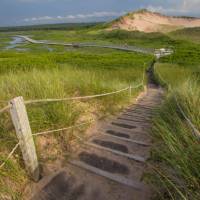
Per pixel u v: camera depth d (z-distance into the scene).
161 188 2.40
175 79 15.00
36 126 3.58
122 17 117.31
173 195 2.17
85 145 3.86
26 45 72.25
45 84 4.93
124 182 2.78
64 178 2.89
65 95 5.09
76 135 4.14
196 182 1.96
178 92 5.13
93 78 7.58
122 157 3.43
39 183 2.78
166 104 4.98
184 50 51.19
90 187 2.71
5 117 3.38
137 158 3.37
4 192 2.40
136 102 9.44
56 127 3.84
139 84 14.10
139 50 54.09
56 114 3.98
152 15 137.75
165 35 84.44
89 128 4.78
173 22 143.88
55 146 3.60
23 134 2.61
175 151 2.37
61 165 3.19
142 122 5.51
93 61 32.44
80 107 5.29
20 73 7.37
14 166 2.69
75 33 113.69
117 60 34.59
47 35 112.19
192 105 3.67
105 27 114.56
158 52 49.78
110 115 6.20
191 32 95.81
